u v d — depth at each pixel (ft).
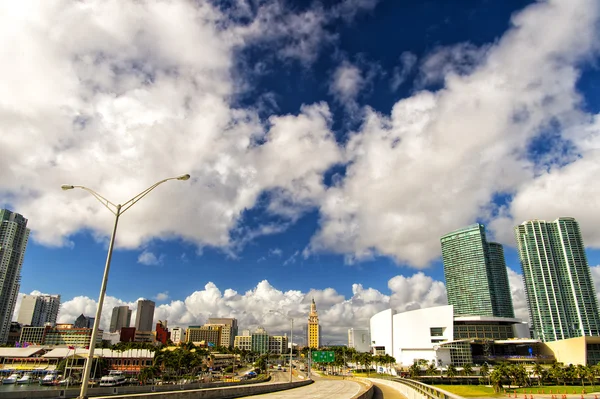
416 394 118.83
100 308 74.69
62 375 361.92
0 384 331.57
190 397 121.70
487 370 484.74
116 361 422.41
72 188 86.79
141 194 86.63
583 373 410.31
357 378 395.14
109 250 79.87
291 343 285.64
